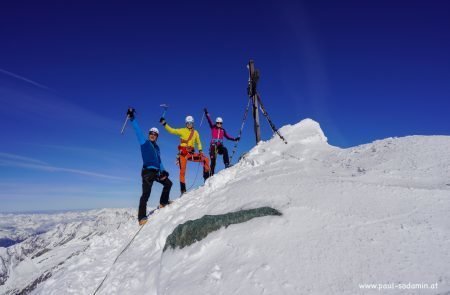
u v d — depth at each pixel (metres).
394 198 5.20
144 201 9.54
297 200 5.70
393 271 3.66
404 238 4.17
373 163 7.21
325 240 4.45
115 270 7.24
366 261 3.90
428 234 4.17
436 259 3.72
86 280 7.63
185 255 5.40
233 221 5.51
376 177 6.35
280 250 4.48
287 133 11.02
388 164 6.91
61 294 7.27
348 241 4.32
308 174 7.18
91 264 8.52
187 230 5.77
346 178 6.49
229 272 4.39
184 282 4.63
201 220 5.75
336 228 4.65
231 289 4.07
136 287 6.02
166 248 5.99
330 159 8.35
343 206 5.19
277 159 9.12
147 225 9.05
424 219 4.50
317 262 4.07
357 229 4.53
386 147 7.93
